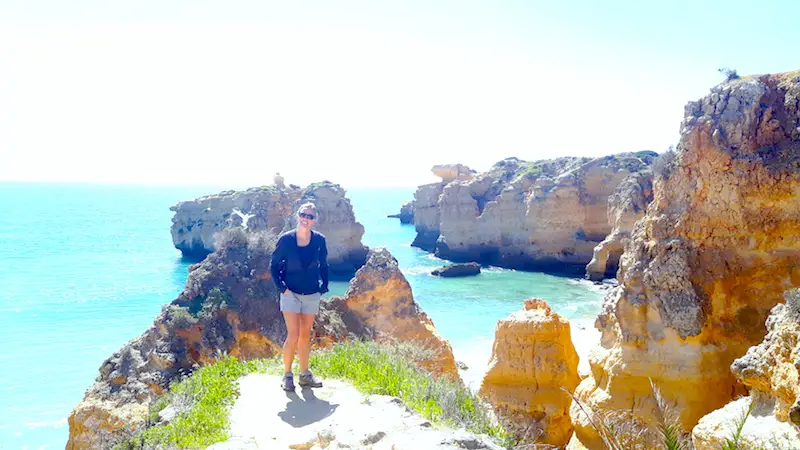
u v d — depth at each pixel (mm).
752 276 14070
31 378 33875
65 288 63812
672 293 14102
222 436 7566
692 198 14453
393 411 8055
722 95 14516
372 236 122500
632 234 16031
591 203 66500
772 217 13883
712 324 14133
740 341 14039
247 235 21812
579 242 66562
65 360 37531
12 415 28531
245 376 10344
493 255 75750
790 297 9367
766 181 13844
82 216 183625
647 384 14164
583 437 15023
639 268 14742
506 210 74000
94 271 76125
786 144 14031
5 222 153875
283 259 9094
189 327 18578
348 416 7984
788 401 8734
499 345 19031
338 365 10320
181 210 87250
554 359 18359
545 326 18453
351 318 21594
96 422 16266
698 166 14438
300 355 9336
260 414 8320
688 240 14461
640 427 13836
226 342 19078
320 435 7402
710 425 9688
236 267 20594
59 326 46719
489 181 81875
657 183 15469
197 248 85812
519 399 18266
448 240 81188
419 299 55656
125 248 102062
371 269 22047
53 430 27016
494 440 8375
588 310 47500
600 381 15500
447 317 48406
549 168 75188
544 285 60594
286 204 79125
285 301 9172
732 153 14141
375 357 11211
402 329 21547
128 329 45906
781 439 8258
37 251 96938
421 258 83938
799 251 13633
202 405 8680
